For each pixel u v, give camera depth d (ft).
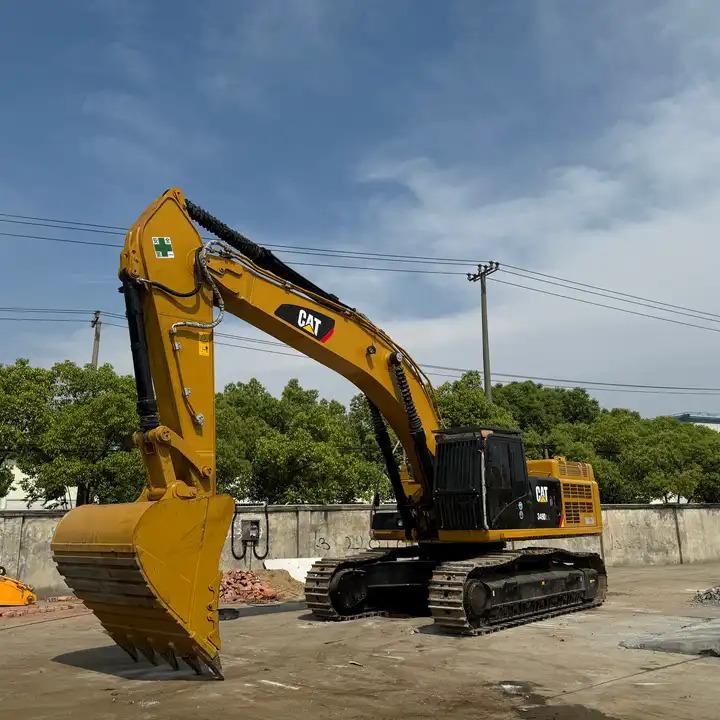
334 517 62.80
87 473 62.18
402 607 41.68
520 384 161.48
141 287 25.52
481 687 22.80
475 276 111.24
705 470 107.55
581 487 42.98
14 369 65.00
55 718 19.44
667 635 30.12
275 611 42.01
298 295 31.94
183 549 22.47
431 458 37.52
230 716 19.49
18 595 45.03
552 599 38.91
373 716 19.57
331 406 106.22
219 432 80.84
